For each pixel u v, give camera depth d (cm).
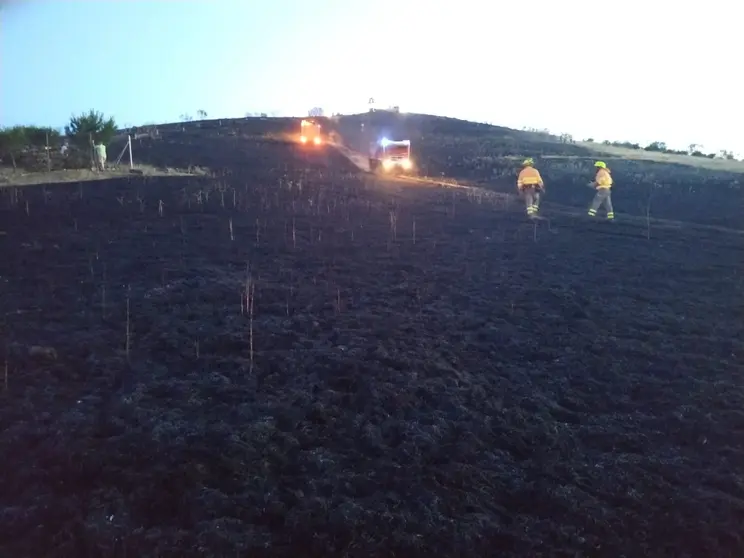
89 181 1828
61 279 963
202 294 920
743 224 1714
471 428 608
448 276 1089
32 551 421
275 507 475
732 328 898
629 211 1922
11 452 531
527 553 450
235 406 620
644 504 509
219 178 2016
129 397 625
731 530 475
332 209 1619
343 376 691
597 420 643
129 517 461
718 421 641
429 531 463
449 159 3095
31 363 686
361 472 533
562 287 1056
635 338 855
